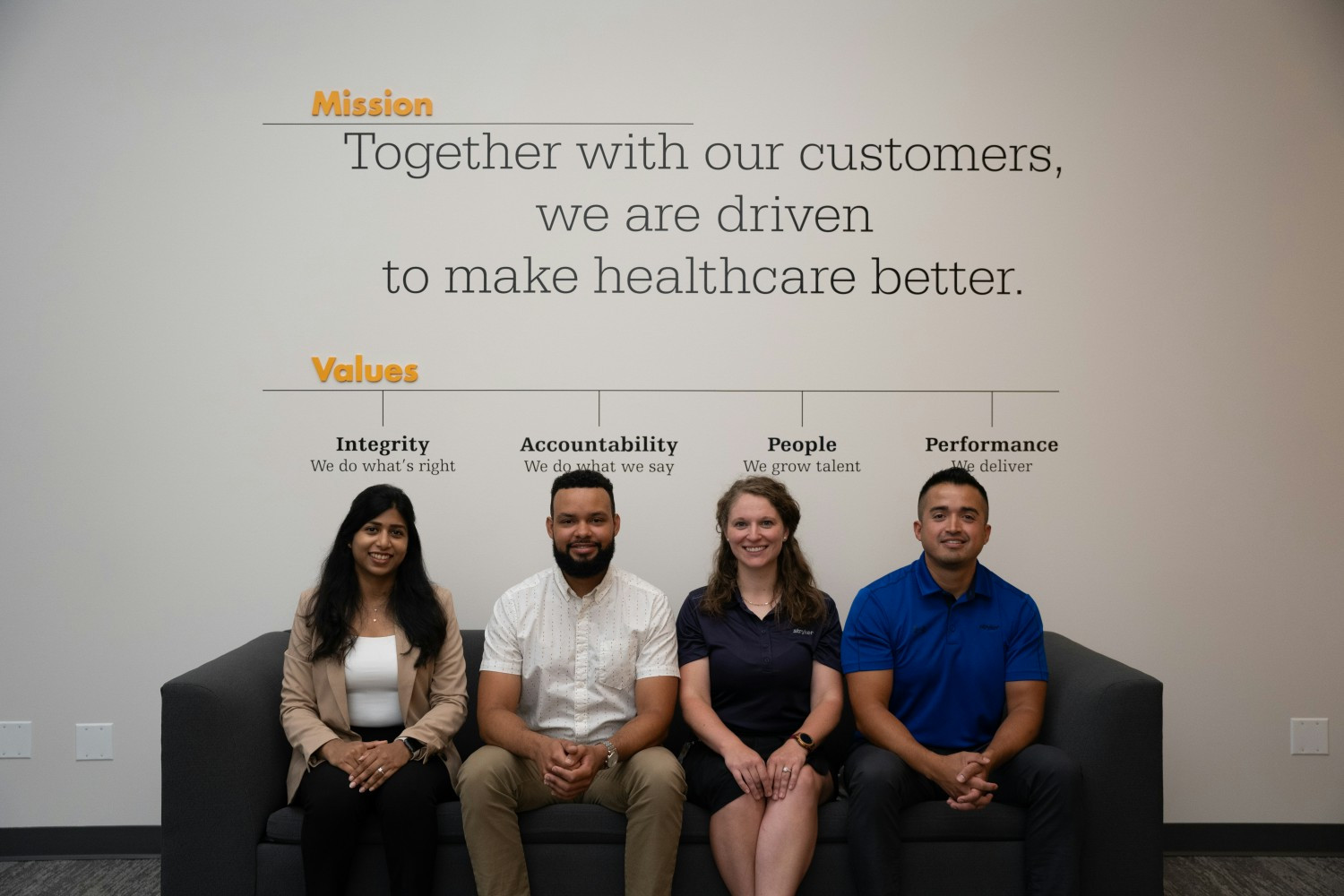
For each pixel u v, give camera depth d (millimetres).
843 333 3205
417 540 2795
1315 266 3211
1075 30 3199
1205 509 3211
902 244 3203
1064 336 3205
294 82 3158
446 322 3180
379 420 3182
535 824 2506
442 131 3180
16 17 3121
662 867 2410
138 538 3156
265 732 2596
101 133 3139
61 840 3158
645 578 3209
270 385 3168
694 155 3193
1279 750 3215
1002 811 2521
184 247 3152
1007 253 3203
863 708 2674
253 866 2465
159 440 3156
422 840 2418
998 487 3209
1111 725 2498
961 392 3207
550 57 3182
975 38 3193
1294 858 3170
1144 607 3211
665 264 3201
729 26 3186
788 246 3205
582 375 3195
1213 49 3201
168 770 2434
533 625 2703
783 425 3205
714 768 2533
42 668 3154
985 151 3203
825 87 3193
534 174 3188
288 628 3172
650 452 3203
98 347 3145
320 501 3178
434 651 2719
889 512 3215
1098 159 3205
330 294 3172
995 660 2709
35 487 3143
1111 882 2496
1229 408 3205
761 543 2699
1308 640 3217
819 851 2508
